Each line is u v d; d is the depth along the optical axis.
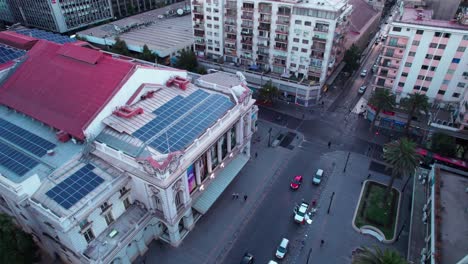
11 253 46.53
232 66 108.69
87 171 51.31
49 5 144.88
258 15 96.56
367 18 138.88
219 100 66.44
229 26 103.44
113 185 49.75
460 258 48.50
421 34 77.56
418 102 76.56
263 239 60.28
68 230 43.50
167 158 48.12
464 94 79.69
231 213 65.31
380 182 72.25
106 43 128.50
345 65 116.62
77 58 63.50
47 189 48.16
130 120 56.84
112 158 52.53
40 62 67.00
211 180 63.47
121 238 50.53
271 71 105.00
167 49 116.62
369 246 58.84
